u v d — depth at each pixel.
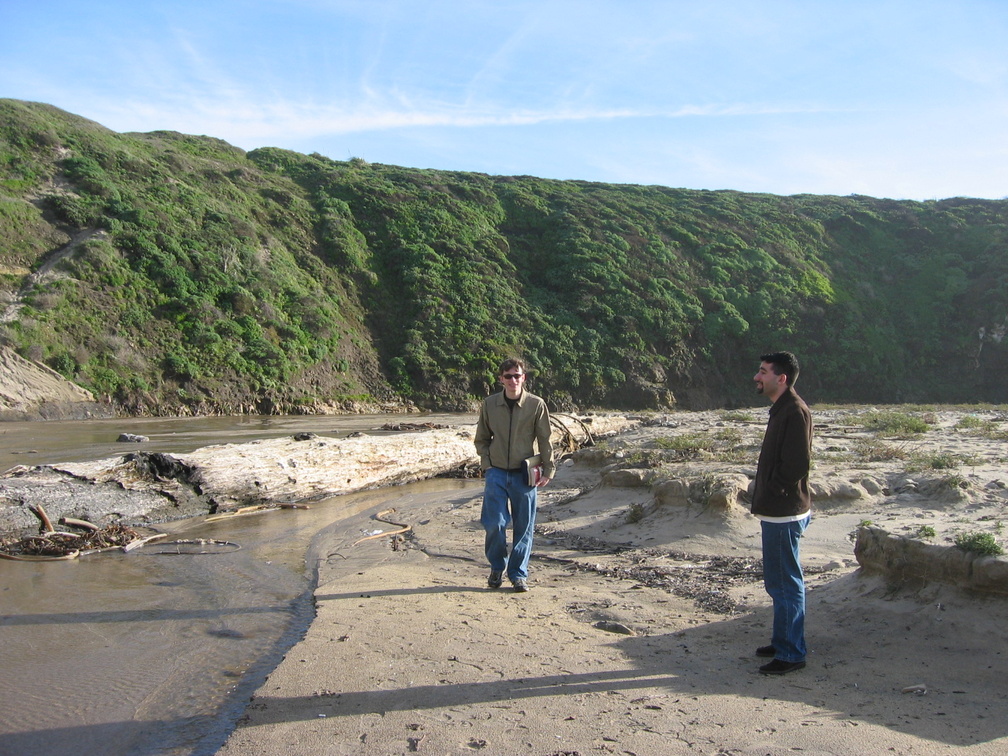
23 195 31.33
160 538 7.87
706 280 44.69
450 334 36.53
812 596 4.75
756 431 13.25
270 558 7.04
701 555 6.42
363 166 55.22
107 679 3.97
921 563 4.22
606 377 37.22
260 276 33.84
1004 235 48.53
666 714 3.22
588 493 9.20
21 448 15.09
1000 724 2.97
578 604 5.16
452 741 3.01
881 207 57.50
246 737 3.12
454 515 8.91
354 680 3.73
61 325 26.17
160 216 33.34
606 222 47.84
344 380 32.75
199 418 25.89
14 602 5.46
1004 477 8.04
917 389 41.25
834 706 3.26
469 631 4.53
